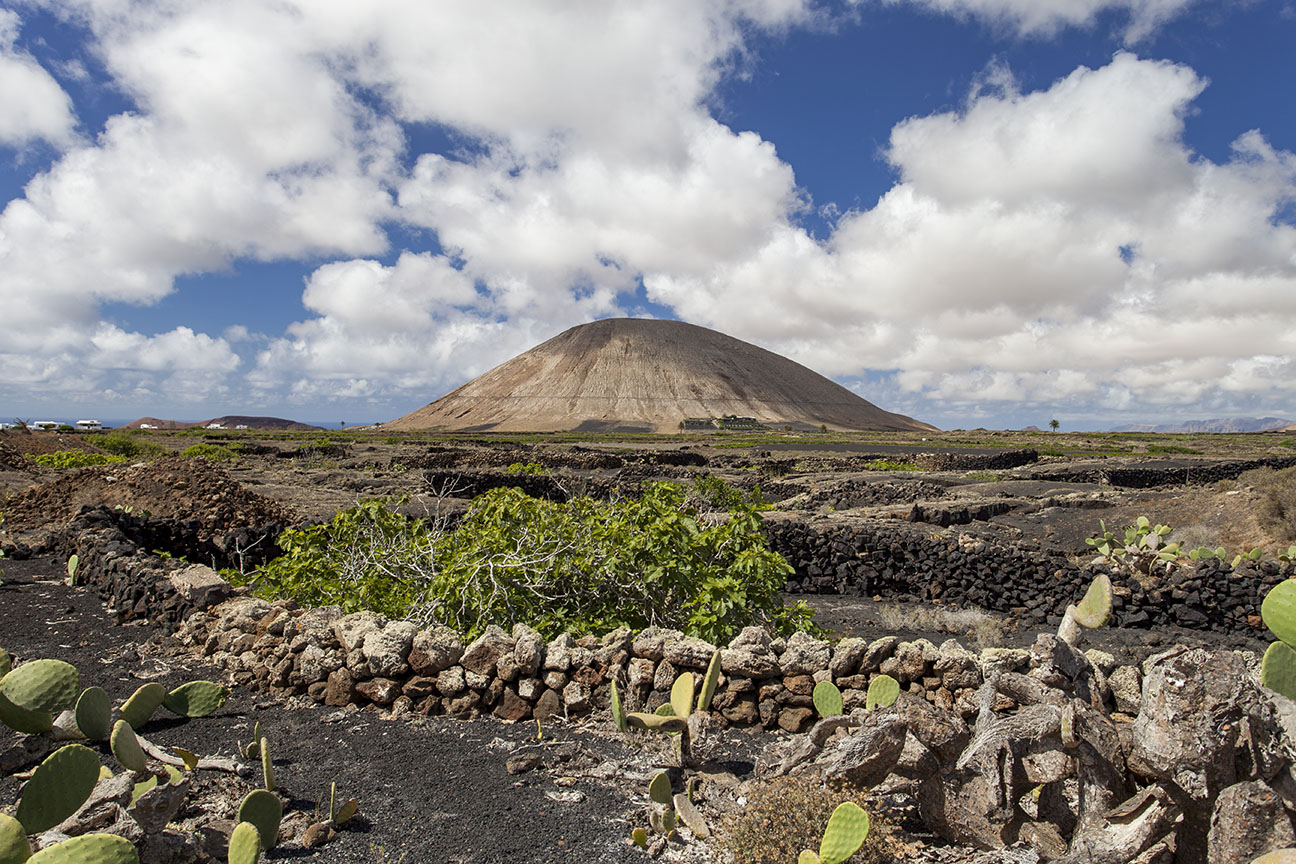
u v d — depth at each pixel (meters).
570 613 6.51
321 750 4.46
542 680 5.14
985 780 3.47
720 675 5.07
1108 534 13.42
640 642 5.18
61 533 10.89
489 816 3.72
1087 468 29.91
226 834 3.37
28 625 7.00
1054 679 3.95
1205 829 2.97
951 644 5.10
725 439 86.44
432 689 5.17
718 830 3.55
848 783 3.50
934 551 11.93
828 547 12.77
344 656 5.31
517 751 4.52
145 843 2.97
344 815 3.58
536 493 22.36
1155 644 9.16
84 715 3.79
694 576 6.48
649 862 3.36
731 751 4.62
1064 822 3.56
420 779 4.11
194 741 4.52
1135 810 3.16
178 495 13.54
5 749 4.12
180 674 5.67
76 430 61.47
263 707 5.13
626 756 4.47
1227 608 9.77
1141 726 3.12
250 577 8.23
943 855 3.39
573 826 3.65
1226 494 17.03
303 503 18.03
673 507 7.12
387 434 94.00
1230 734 2.87
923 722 3.51
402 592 6.89
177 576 7.04
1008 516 18.02
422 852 3.37
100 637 6.63
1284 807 2.76
